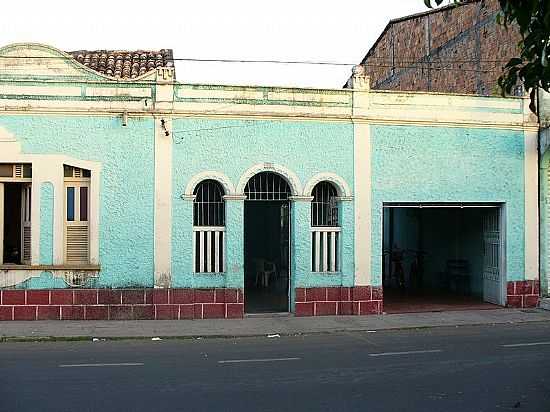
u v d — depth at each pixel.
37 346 12.29
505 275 17.50
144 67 17.97
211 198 15.85
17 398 8.09
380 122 16.39
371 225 16.36
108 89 15.19
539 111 17.50
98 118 15.19
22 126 14.96
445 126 16.80
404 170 16.55
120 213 15.23
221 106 15.59
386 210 25.66
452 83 24.34
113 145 15.23
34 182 14.97
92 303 15.09
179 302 15.39
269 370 9.91
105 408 7.61
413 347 12.12
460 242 20.62
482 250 19.00
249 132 15.73
